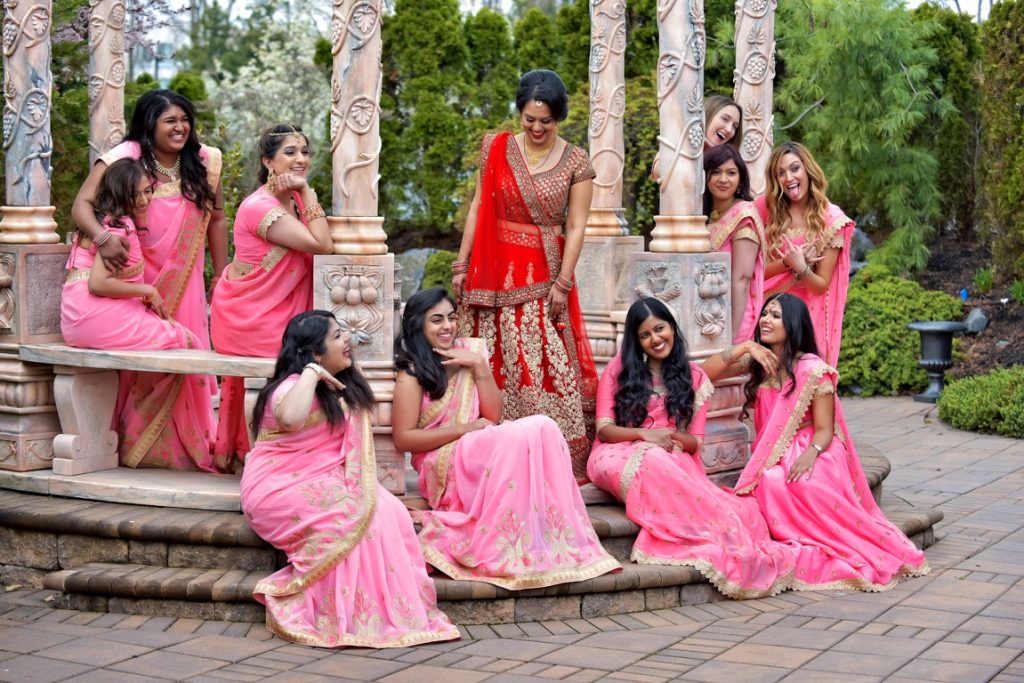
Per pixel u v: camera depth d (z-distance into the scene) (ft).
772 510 17.94
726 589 16.65
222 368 16.85
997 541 20.02
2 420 18.45
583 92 41.78
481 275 18.52
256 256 17.46
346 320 17.13
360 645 14.69
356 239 17.21
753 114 23.91
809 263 20.90
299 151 17.48
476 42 46.85
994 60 37.63
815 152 43.16
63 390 17.92
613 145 22.80
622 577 16.12
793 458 18.28
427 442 16.71
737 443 19.52
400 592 15.12
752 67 23.82
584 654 14.51
